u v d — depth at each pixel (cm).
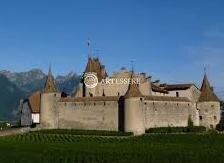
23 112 15862
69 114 13375
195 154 8400
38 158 8181
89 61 14825
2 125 17362
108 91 14400
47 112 13588
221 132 12725
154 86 14550
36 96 15600
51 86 13700
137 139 11100
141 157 8144
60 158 8144
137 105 12444
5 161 7931
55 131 12800
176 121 13375
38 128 13612
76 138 11544
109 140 11031
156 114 12925
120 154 8425
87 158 8088
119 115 12744
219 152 8656
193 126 13212
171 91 14462
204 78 14462
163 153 8512
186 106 13738
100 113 12988
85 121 13150
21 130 13400
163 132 12419
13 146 9756
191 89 14225
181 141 10700
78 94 14912
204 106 14125
